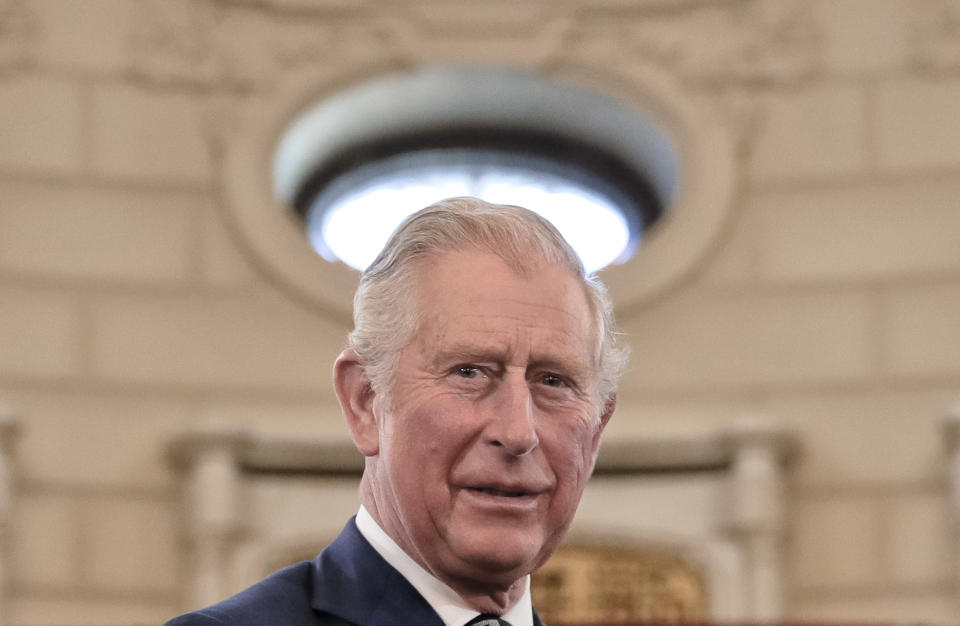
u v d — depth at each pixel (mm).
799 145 9219
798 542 8578
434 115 9578
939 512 8523
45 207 8883
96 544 8398
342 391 2469
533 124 9633
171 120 9133
